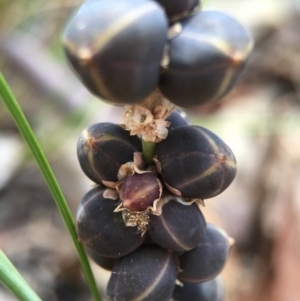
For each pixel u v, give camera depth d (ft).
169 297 0.25
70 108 0.64
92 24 0.19
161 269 0.25
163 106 0.23
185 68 0.20
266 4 0.96
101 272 0.55
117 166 0.24
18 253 0.59
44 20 0.73
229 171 0.24
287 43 0.92
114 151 0.24
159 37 0.19
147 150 0.24
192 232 0.25
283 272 0.56
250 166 0.67
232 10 0.96
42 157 0.24
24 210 0.65
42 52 0.70
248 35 0.20
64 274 0.57
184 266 0.26
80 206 0.25
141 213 0.24
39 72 0.67
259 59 0.90
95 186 0.26
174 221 0.24
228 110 0.79
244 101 0.83
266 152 0.67
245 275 0.59
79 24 0.19
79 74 0.20
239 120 0.65
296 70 0.88
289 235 0.58
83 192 0.63
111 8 0.19
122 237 0.25
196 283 0.28
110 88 0.20
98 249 0.25
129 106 0.23
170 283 0.25
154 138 0.23
